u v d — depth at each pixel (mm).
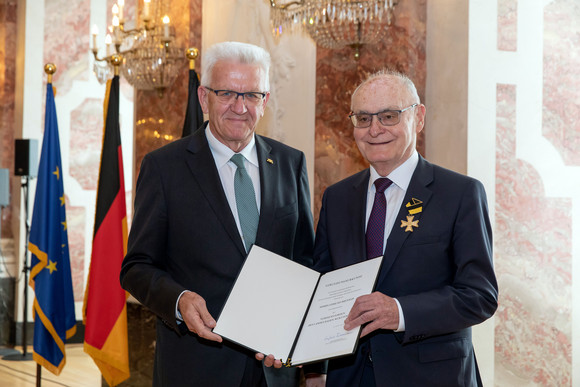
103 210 4773
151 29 5066
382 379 2271
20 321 8344
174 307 2295
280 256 2414
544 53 4266
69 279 5207
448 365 2266
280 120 4934
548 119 4281
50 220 5094
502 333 4152
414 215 2352
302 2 4121
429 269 2307
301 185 2754
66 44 8656
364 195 2500
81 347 8273
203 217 2494
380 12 4035
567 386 4301
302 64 4797
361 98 2391
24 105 8398
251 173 2652
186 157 2598
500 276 4148
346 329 2137
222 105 2479
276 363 2201
